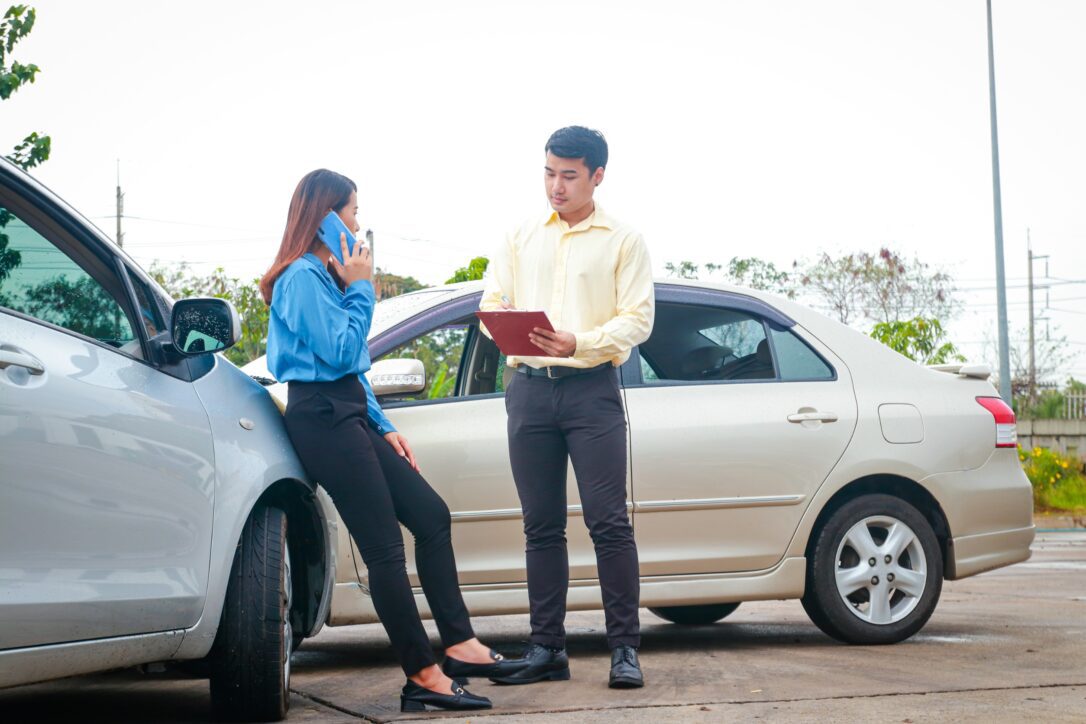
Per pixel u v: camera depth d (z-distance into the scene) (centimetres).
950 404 593
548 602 458
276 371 395
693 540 546
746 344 576
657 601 542
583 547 533
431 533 412
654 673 478
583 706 402
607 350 436
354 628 718
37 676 298
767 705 403
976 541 588
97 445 314
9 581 285
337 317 389
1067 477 2058
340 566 501
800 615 732
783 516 557
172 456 342
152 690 475
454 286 562
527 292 462
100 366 327
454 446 518
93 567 311
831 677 465
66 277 331
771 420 559
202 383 373
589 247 454
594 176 455
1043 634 604
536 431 453
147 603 327
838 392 575
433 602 417
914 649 550
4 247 313
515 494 521
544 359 445
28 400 295
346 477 388
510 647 612
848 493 575
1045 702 409
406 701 398
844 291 3741
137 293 364
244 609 371
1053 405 2864
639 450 540
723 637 614
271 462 383
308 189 403
